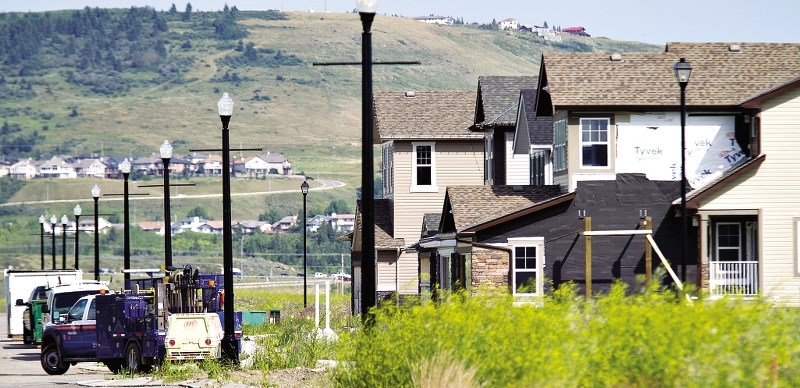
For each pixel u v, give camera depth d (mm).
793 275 112125
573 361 46844
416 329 56062
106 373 95625
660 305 49500
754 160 111938
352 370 59750
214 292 94875
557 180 121500
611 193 114500
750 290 112125
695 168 118250
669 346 44594
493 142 147875
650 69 121312
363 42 63156
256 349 90625
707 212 111812
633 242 114312
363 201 62875
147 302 90688
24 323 132375
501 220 113562
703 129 118750
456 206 119688
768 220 112188
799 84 112000
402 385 53969
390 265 160250
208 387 75562
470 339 52344
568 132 117062
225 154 89312
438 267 135625
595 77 119500
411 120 163375
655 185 114562
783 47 125188
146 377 86438
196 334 88000
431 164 162250
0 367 105500
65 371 96625
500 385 49750
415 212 161875
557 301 62375
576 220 114188
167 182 117250
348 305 180750
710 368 41844
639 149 117875
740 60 123688
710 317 46125
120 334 91688
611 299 52250
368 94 62969
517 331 50938
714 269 112375
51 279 146500
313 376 78375
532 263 113938
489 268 112000
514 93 150000
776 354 43031
